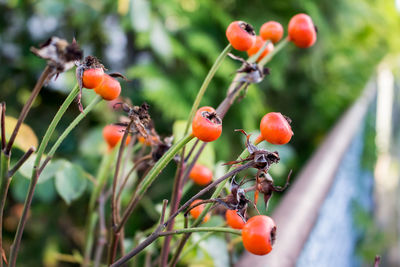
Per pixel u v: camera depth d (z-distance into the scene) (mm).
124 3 633
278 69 994
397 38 2428
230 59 872
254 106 864
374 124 1996
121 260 237
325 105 1424
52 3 657
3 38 802
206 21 851
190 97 807
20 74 798
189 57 791
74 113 750
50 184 540
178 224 340
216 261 371
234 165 247
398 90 3660
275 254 372
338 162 759
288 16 971
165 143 277
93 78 228
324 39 1179
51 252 722
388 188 2240
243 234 241
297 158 1301
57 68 211
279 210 461
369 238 1315
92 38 836
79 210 753
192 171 325
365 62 2033
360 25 1757
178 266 408
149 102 799
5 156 222
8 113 769
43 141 227
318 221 519
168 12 731
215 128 240
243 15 928
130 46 897
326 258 614
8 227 746
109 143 325
